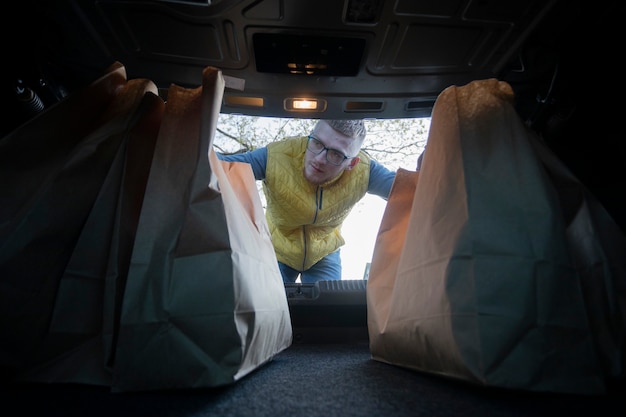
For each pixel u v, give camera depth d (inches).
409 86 45.3
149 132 27.5
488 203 22.4
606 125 40.4
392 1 34.6
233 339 20.6
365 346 52.6
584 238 25.6
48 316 22.4
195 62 41.6
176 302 20.8
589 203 26.1
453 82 44.8
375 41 38.8
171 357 20.3
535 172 22.9
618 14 33.4
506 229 21.5
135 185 25.4
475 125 25.4
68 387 21.7
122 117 26.3
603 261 24.7
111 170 24.6
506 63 41.3
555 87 39.6
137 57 40.6
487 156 24.1
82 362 22.1
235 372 20.3
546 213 21.7
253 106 48.5
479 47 39.8
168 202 23.2
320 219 62.6
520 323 19.5
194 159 24.2
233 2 34.5
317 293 56.4
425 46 39.6
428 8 35.3
